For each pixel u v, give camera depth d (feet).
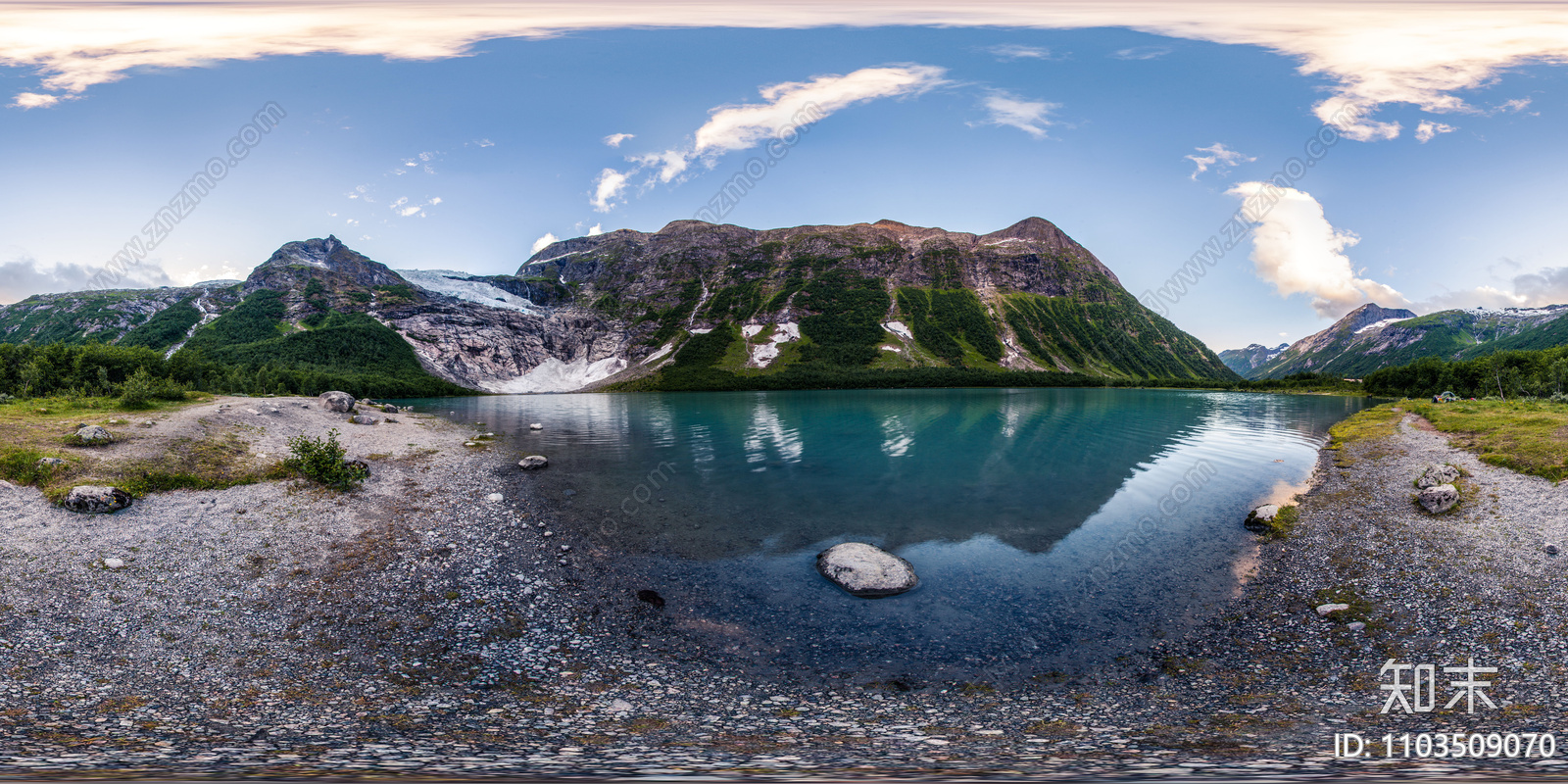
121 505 69.82
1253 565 63.46
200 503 75.20
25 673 37.24
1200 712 35.24
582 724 32.71
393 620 49.88
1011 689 40.06
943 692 39.60
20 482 72.33
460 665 42.73
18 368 178.91
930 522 79.51
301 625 48.24
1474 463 95.50
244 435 112.78
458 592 55.98
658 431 184.34
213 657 42.11
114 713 31.68
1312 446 147.13
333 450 90.43
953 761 24.43
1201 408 286.25
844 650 46.34
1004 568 63.36
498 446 143.95
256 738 27.43
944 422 213.25
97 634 43.98
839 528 76.95
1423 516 73.31
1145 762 23.77
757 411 280.51
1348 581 57.06
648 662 43.98
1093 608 53.98
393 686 38.86
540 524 77.05
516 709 35.42
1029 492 96.48
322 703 35.27
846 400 371.56
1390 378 388.78
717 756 25.62
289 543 65.21
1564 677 37.22
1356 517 75.97
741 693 39.14
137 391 137.69
